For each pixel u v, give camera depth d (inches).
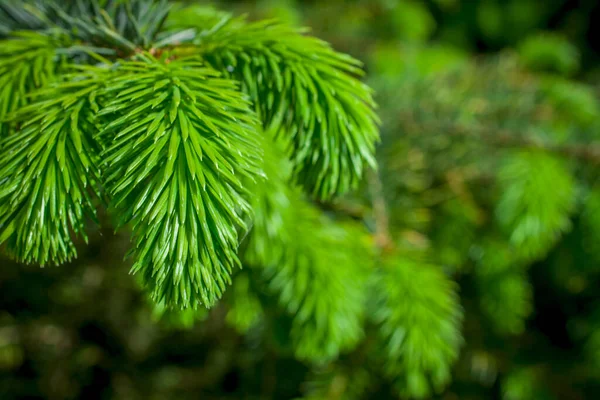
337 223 15.6
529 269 31.3
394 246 15.9
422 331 14.7
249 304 14.9
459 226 23.3
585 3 40.3
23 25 12.5
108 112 10.2
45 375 29.1
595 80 32.9
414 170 22.3
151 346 29.8
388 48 30.7
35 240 10.1
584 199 21.7
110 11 12.4
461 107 22.8
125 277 25.5
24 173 10.3
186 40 12.0
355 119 11.5
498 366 27.9
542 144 20.1
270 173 13.2
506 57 29.1
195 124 10.3
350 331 14.5
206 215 10.0
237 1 30.5
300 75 11.4
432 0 39.8
